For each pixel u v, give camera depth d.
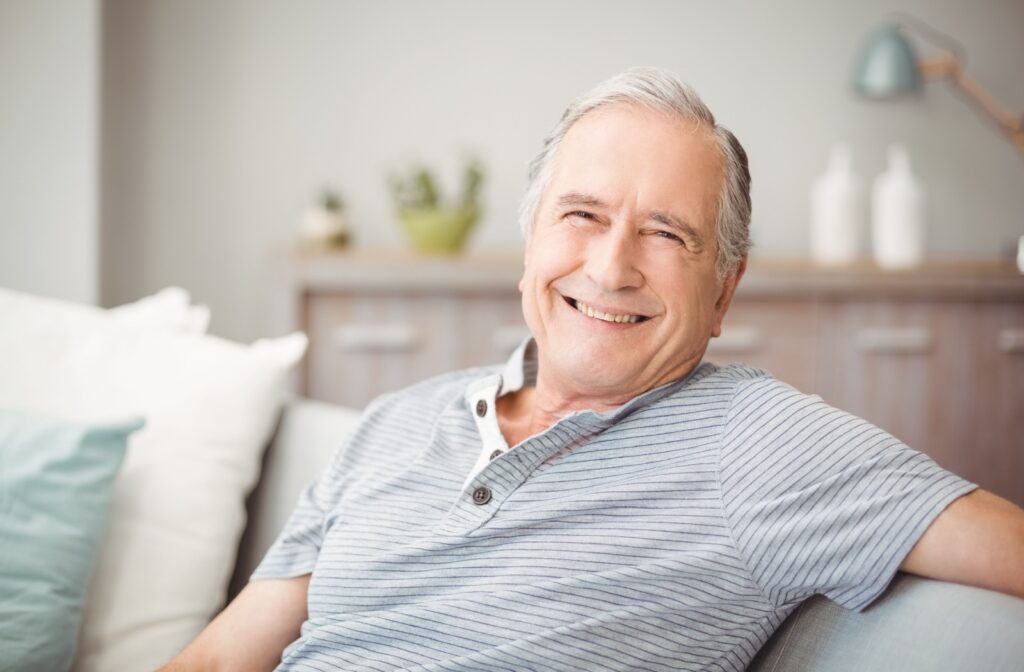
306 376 2.89
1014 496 3.02
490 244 3.47
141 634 1.55
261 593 1.41
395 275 2.85
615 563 1.15
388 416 1.47
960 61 3.55
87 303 2.94
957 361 2.99
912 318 2.97
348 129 3.41
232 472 1.68
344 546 1.31
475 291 2.88
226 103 3.37
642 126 1.25
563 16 3.43
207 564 1.61
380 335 2.88
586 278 1.27
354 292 2.88
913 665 1.01
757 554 1.11
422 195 3.07
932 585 1.06
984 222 3.60
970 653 0.98
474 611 1.17
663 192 1.23
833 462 1.10
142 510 1.61
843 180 3.22
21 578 1.46
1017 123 3.42
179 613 1.57
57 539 1.50
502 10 3.42
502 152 3.45
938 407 2.99
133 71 3.31
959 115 3.56
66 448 1.55
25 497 1.51
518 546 1.20
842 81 3.51
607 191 1.25
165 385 1.71
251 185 3.40
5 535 1.48
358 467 1.43
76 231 2.92
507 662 1.14
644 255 1.25
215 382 1.72
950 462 3.00
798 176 3.52
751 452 1.15
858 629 1.08
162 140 3.35
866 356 2.97
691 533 1.14
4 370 1.70
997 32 3.55
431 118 3.43
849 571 1.08
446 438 1.37
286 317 2.87
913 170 3.56
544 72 3.44
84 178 2.91
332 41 3.39
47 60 2.88
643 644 1.13
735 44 3.47
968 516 1.03
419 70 3.42
